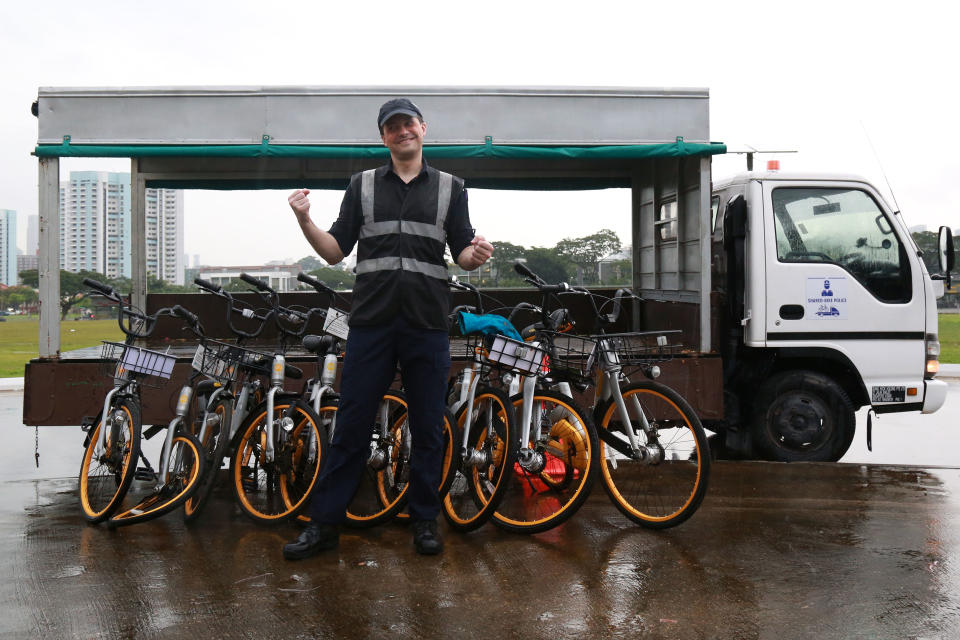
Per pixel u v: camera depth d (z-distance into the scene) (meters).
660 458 4.29
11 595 3.32
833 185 6.35
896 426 9.43
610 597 3.26
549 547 3.93
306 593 3.33
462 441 4.28
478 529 4.27
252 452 4.46
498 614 3.10
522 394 4.26
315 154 5.79
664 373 6.04
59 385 5.64
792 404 6.32
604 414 4.44
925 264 6.43
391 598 3.27
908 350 6.37
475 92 5.88
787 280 6.26
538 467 4.15
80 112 5.71
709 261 6.12
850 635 2.90
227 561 3.75
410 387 3.87
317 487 3.87
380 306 3.76
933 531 4.17
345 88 5.81
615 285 8.38
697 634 2.91
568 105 5.93
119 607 3.19
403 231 3.78
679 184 7.10
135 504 5.06
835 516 4.46
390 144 3.81
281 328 4.56
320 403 4.34
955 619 3.04
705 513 4.53
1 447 8.12
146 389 5.71
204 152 5.75
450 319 4.26
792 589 3.34
